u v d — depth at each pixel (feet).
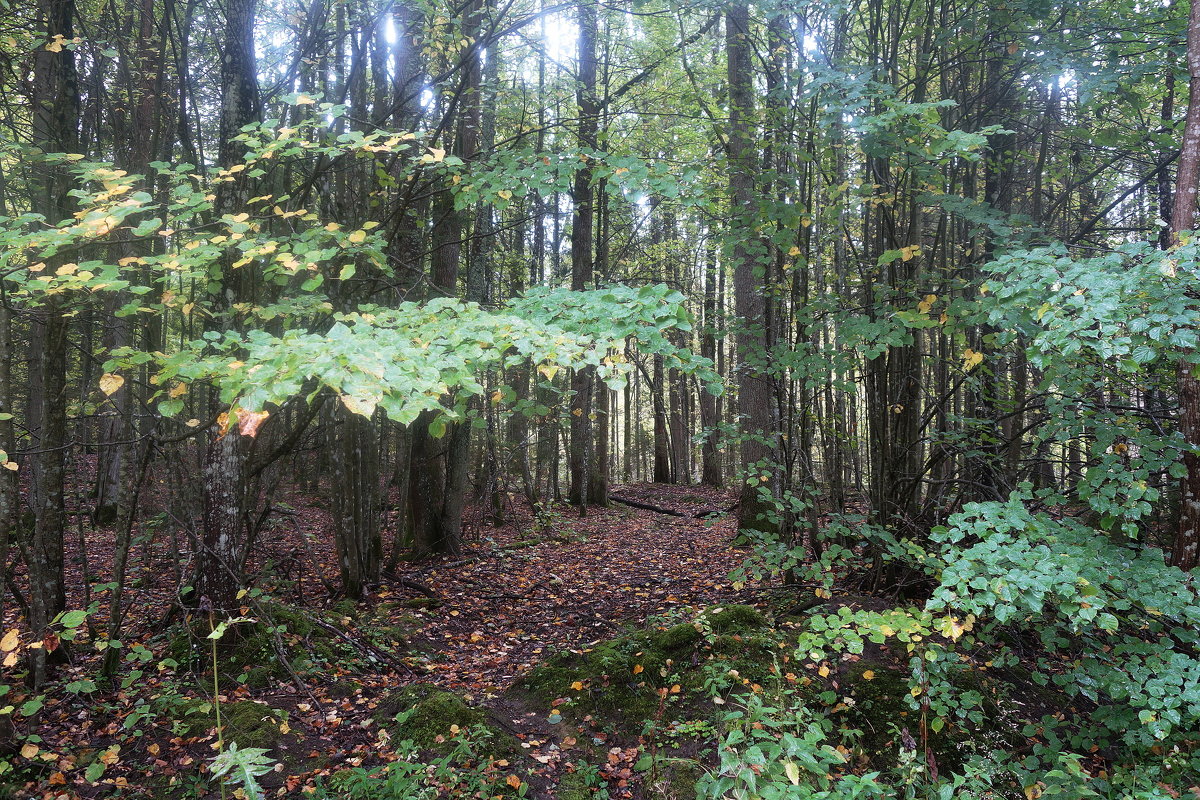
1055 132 24.17
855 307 17.83
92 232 10.00
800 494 20.93
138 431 20.95
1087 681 11.14
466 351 9.60
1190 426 12.39
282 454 19.25
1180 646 13.05
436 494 33.65
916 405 20.38
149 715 13.03
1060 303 10.34
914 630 10.43
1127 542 12.37
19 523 14.42
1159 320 8.91
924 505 19.84
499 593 27.73
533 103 35.47
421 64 27.71
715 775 10.57
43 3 18.63
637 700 15.26
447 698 14.97
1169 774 10.97
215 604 17.85
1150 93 23.26
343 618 21.06
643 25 36.45
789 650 15.84
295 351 8.06
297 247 12.41
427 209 26.50
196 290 16.22
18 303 13.99
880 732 13.51
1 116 23.76
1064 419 13.84
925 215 22.88
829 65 17.42
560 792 12.51
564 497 55.36
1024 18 17.95
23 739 12.82
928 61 19.15
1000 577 10.00
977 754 12.55
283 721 14.74
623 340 10.93
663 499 58.95
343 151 12.77
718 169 19.12
